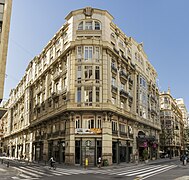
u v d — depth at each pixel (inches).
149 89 2246.6
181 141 3892.7
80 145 1378.0
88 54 1497.3
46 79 1934.1
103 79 1471.5
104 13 1593.3
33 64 2332.7
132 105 1830.7
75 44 1504.7
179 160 2118.6
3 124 3853.3
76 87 1456.7
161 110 3329.2
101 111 1408.7
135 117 1812.3
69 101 1440.7
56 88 1731.1
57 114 1537.9
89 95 1444.4
